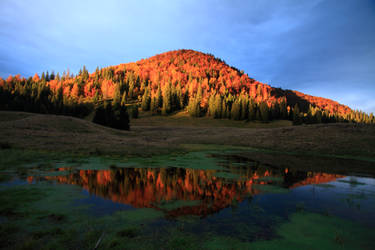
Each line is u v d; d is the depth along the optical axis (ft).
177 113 410.11
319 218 21.54
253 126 336.49
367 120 498.28
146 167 49.80
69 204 23.30
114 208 22.67
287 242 16.38
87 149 73.05
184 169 48.85
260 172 47.57
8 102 344.08
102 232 16.83
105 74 645.10
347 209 24.47
